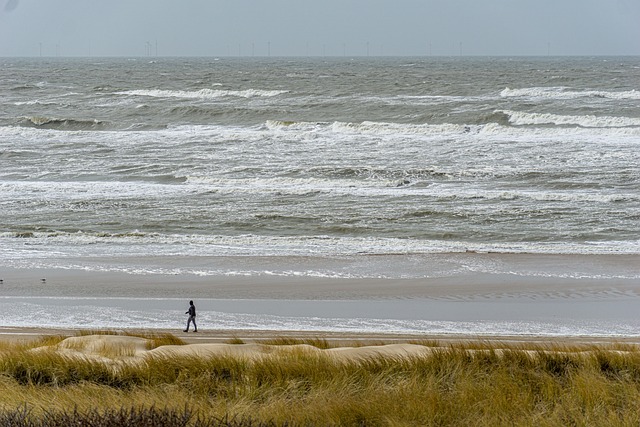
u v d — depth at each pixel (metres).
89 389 21.28
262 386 21.73
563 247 65.31
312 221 74.44
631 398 19.75
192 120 153.12
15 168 100.94
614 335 42.72
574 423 17.83
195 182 92.88
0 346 33.66
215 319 46.34
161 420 13.93
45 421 13.64
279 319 46.34
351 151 111.44
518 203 80.62
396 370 24.44
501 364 25.02
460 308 49.22
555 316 47.31
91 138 125.81
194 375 24.05
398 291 53.41
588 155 105.12
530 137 123.69
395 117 149.50
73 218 75.44
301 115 155.75
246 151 111.88
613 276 57.09
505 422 17.66
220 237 68.62
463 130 132.38
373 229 71.69
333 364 24.94
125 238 68.50
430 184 90.69
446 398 19.50
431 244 66.62
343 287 54.41
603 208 78.12
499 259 62.00
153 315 47.28
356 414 17.97
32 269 58.69
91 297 51.53
